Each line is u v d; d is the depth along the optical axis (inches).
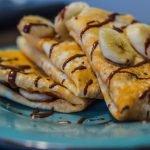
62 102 13.6
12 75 14.3
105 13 15.5
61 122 12.5
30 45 16.8
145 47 13.4
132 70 12.7
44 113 13.4
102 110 13.3
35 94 14.0
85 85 13.0
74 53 14.4
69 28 15.5
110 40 13.3
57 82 14.2
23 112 13.6
